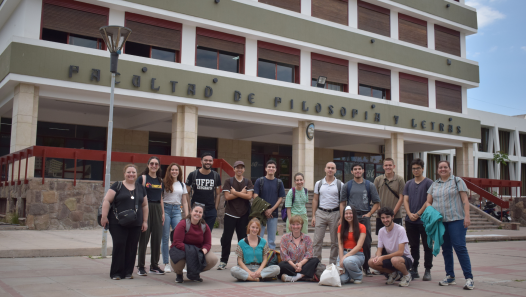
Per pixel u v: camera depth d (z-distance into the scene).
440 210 6.84
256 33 18.11
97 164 19.27
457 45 24.95
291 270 6.78
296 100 18.83
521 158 35.19
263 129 20.80
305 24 19.41
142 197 6.64
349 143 24.03
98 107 17.73
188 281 6.52
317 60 20.17
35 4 14.28
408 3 22.69
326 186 7.91
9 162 13.87
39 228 12.19
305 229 8.15
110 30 8.94
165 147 21.05
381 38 21.66
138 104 15.79
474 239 15.08
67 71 14.25
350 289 6.21
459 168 25.09
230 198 7.86
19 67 13.58
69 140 18.89
